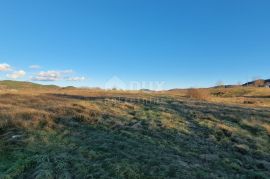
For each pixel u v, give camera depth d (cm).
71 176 1577
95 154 1872
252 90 14288
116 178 1585
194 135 2647
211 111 3547
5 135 2186
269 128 2966
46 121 2558
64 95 5344
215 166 1975
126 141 2223
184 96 6438
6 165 1723
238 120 3175
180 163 1839
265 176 1889
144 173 1666
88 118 2798
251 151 2384
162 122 2908
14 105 3431
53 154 1809
